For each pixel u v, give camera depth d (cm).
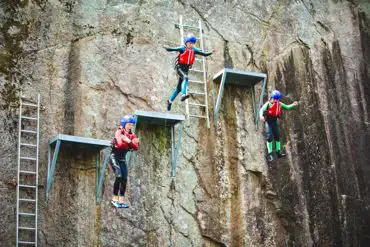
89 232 956
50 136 971
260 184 1121
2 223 896
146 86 1077
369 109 1312
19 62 980
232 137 1122
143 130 1049
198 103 1116
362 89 1320
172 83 1106
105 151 1004
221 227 1059
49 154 955
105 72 1049
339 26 1345
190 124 1091
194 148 1081
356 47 1349
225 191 1082
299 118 1211
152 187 1026
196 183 1063
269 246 1090
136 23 1104
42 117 974
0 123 938
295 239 1122
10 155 931
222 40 1181
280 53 1239
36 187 930
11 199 913
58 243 929
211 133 1105
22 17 1002
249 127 1145
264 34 1234
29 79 981
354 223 1202
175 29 1141
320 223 1159
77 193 966
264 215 1105
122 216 989
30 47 997
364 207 1230
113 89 1047
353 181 1234
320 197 1178
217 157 1095
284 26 1266
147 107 1066
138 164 1026
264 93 1184
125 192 999
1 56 966
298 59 1259
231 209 1077
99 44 1059
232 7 1216
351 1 1386
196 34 1160
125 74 1065
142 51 1094
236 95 1157
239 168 1109
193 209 1048
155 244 1001
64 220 943
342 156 1238
